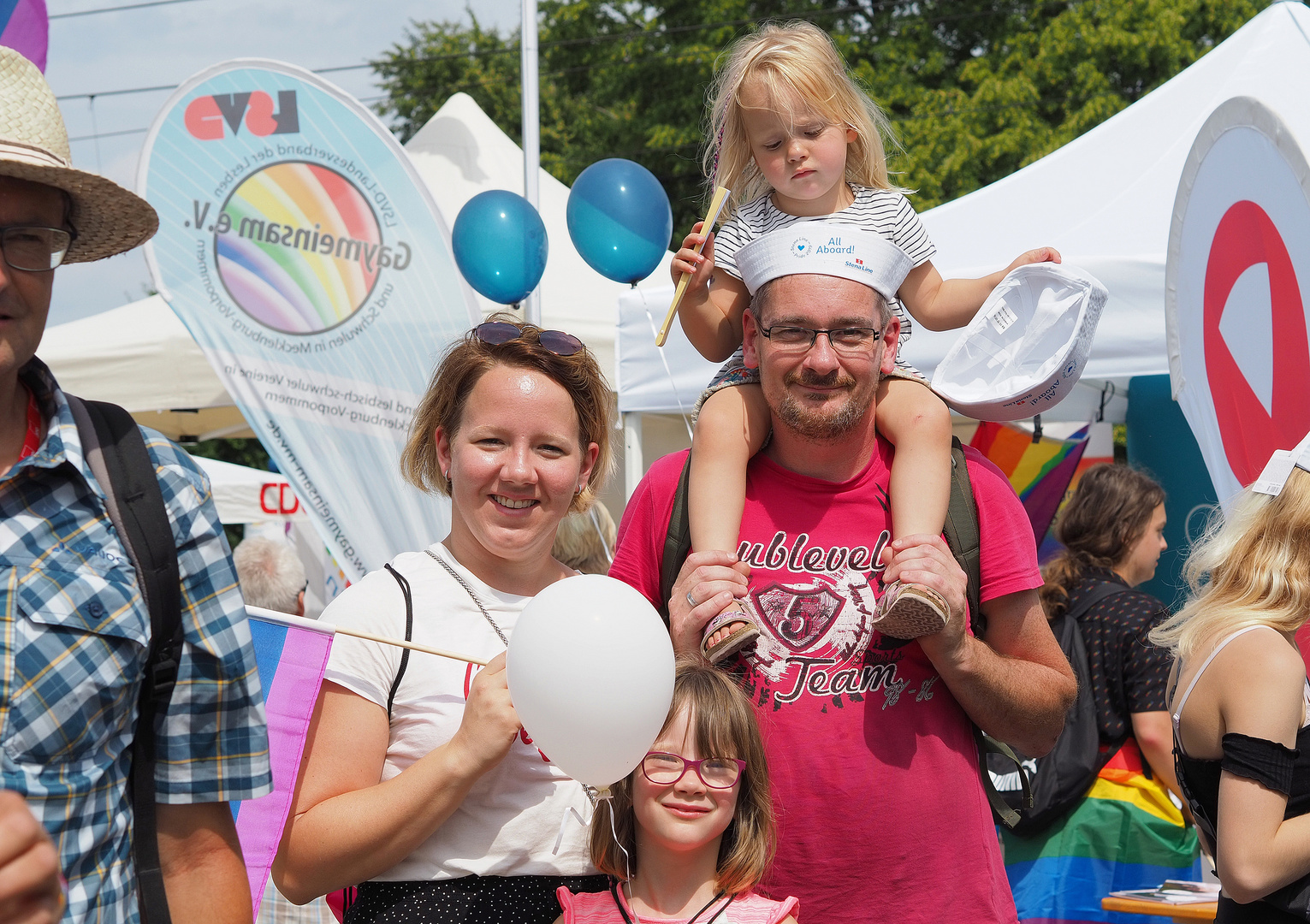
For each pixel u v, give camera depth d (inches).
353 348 199.9
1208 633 104.0
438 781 75.6
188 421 357.7
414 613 84.8
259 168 197.3
